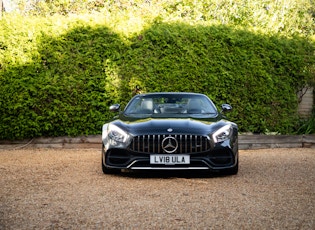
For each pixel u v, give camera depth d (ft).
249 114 38.14
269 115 38.65
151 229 12.28
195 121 21.42
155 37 36.11
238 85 37.68
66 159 28.53
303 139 37.24
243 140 36.24
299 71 39.88
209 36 37.52
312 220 13.19
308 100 43.24
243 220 13.19
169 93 25.70
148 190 17.85
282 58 39.32
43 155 30.76
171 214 13.89
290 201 15.81
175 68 36.19
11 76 34.06
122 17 37.91
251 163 26.73
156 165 20.42
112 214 13.91
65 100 34.78
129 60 35.78
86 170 23.67
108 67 35.32
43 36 34.99
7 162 27.04
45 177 21.30
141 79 35.73
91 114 35.22
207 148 20.47
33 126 34.58
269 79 38.27
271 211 14.30
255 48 38.60
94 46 35.65
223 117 23.34
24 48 34.58
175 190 17.85
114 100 35.50
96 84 35.29
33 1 51.16
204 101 24.99
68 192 17.48
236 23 48.75
